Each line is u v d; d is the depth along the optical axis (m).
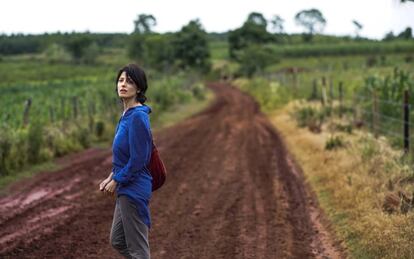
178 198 10.07
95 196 10.12
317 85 34.31
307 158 13.73
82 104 26.97
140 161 4.19
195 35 90.56
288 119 23.50
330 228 8.01
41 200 9.72
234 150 16.38
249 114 30.94
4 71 85.56
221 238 7.55
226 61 116.00
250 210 9.18
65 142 15.77
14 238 7.37
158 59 80.69
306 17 157.12
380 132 15.13
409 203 7.58
